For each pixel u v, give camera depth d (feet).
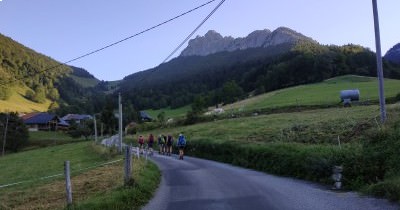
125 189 46.55
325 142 86.02
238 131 146.82
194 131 182.19
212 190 51.08
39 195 56.85
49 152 201.77
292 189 49.52
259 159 76.33
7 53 624.18
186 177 65.36
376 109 146.82
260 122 167.94
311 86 377.71
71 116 455.63
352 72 499.92
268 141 100.78
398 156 47.11
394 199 39.11
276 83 484.74
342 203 39.63
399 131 52.03
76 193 52.70
